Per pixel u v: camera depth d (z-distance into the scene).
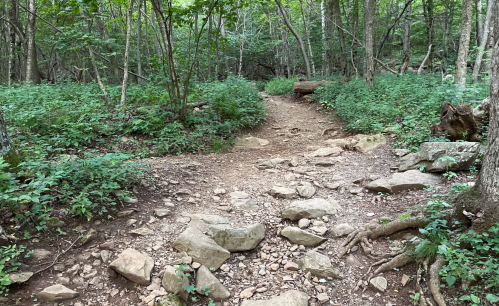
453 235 3.37
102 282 3.33
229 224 4.39
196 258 3.62
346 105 10.75
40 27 18.34
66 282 3.27
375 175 5.84
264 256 3.88
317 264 3.58
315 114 12.60
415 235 3.78
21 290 3.09
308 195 5.30
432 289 2.93
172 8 8.40
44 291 3.05
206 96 11.44
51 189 4.23
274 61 32.97
